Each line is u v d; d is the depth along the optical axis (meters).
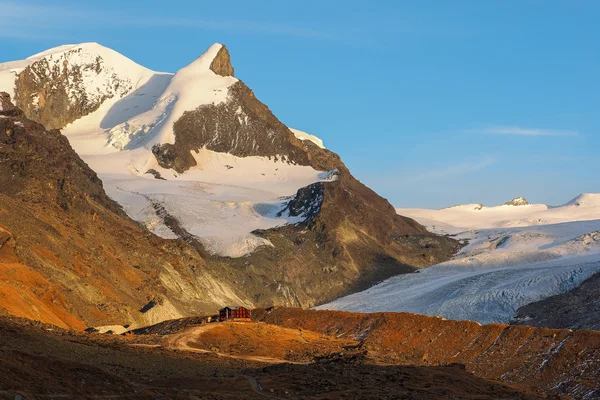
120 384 97.56
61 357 110.38
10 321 129.88
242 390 115.19
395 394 121.38
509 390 140.00
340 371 137.00
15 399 79.25
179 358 135.12
